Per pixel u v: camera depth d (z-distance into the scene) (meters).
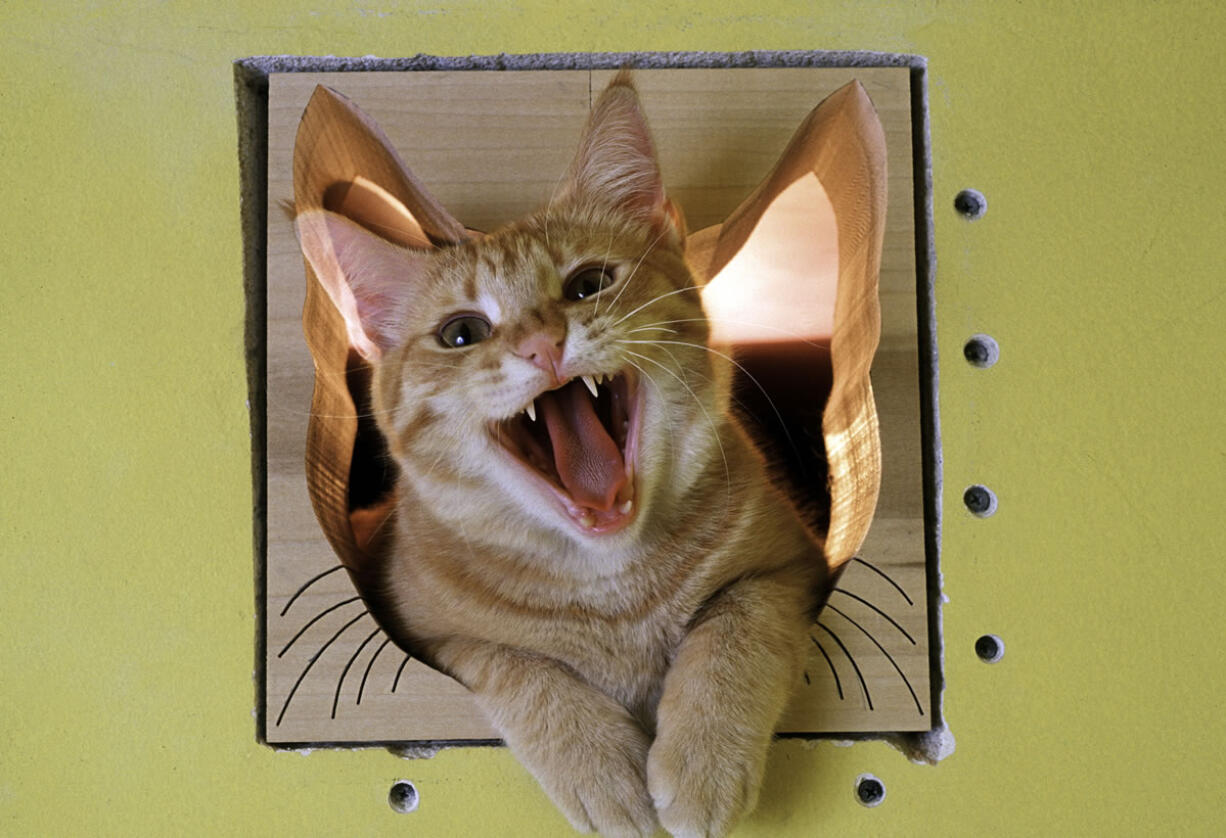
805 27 0.46
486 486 0.43
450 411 0.42
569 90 0.44
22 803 0.42
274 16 0.45
